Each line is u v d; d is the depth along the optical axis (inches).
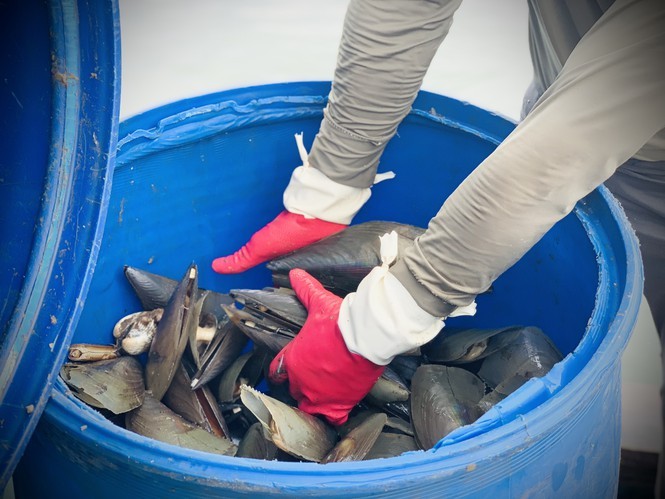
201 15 122.3
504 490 41.9
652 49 40.3
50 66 42.5
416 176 71.4
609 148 41.8
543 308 65.8
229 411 61.1
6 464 43.0
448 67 114.3
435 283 47.7
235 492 38.4
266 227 66.9
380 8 52.7
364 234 66.0
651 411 75.2
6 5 41.6
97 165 44.0
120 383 56.6
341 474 37.6
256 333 58.4
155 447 39.5
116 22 42.0
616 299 49.8
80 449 42.1
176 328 57.2
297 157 71.6
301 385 54.8
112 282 65.6
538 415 40.3
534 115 43.8
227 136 66.6
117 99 43.4
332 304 55.9
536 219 44.4
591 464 48.1
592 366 42.6
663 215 68.7
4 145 44.6
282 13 124.0
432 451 38.8
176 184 66.4
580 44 45.2
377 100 57.1
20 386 43.3
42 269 44.0
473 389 58.0
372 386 55.6
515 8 126.5
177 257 70.9
